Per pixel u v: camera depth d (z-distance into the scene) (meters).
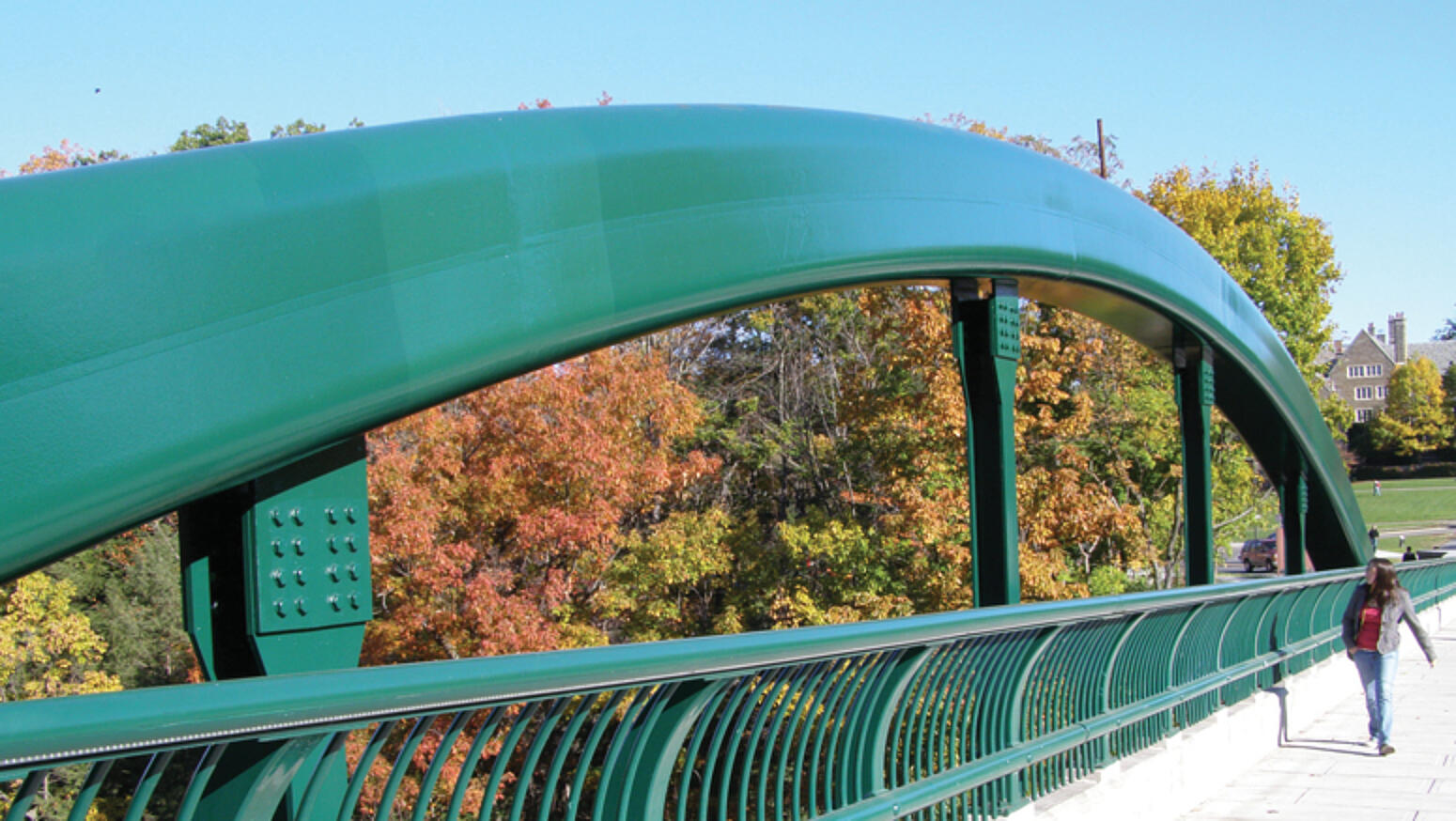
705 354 29.70
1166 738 7.08
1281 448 13.38
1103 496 19.58
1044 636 5.16
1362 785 7.81
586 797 13.45
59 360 2.67
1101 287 8.21
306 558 3.35
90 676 16.88
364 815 12.17
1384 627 9.01
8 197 2.68
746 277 4.85
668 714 3.11
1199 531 10.39
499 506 15.45
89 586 22.75
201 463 2.90
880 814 4.00
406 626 14.27
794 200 5.21
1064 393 19.48
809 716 3.73
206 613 3.31
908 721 4.38
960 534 18.58
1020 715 5.30
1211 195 28.30
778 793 3.61
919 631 3.89
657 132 4.52
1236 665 8.92
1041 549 20.17
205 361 2.91
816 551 19.47
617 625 20.33
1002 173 6.91
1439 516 65.75
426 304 3.45
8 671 16.33
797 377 27.77
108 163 2.93
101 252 2.75
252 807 2.12
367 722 2.12
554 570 15.82
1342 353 113.69
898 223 5.89
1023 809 5.11
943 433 18.06
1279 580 9.61
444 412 16.36
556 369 16.61
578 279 4.01
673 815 7.12
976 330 6.99
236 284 2.99
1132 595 6.00
